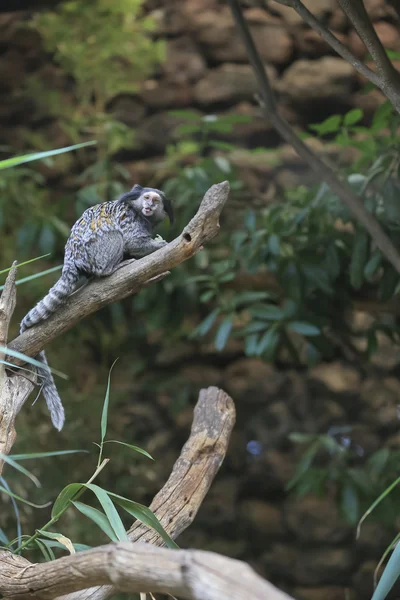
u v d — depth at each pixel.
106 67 8.76
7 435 3.13
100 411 7.96
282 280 5.75
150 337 9.11
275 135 9.52
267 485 9.05
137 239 3.55
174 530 3.18
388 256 4.66
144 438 8.97
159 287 6.49
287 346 6.16
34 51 9.56
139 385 9.02
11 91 9.56
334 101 9.52
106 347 8.70
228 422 3.73
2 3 9.73
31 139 9.12
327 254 5.61
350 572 8.59
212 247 7.17
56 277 7.86
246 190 7.38
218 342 5.92
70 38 8.58
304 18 3.42
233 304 6.18
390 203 5.14
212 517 8.97
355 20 3.20
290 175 9.13
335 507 8.70
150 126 9.48
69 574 2.26
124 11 8.62
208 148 9.41
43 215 7.39
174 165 7.45
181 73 9.57
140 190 3.69
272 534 8.86
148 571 1.93
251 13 9.58
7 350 2.71
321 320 5.96
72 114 8.99
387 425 8.88
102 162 7.14
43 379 3.51
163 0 9.70
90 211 3.57
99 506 7.25
